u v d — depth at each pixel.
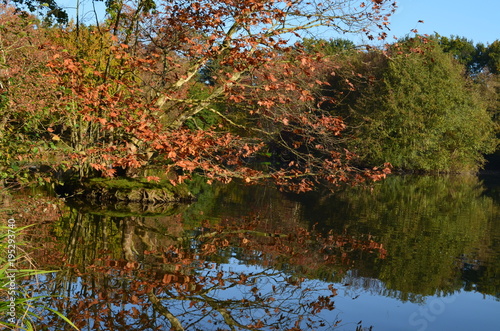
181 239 9.88
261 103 9.10
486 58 60.59
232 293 6.61
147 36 13.24
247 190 20.86
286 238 10.41
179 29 11.11
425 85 35.66
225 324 5.52
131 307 5.84
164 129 9.80
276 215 13.82
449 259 8.95
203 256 8.52
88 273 7.02
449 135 39.22
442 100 36.38
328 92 36.69
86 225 10.66
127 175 16.02
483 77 47.91
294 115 10.53
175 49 11.88
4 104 8.96
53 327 5.05
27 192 14.56
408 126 35.97
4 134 9.53
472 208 17.16
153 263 7.85
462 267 8.38
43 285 6.33
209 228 11.27
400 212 15.46
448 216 14.84
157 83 12.42
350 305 6.30
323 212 14.81
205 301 6.24
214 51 10.04
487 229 12.55
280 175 11.25
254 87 9.95
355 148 34.06
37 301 5.72
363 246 9.87
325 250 9.36
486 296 6.81
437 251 9.62
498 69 54.56
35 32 11.38
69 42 16.52
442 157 37.59
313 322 5.65
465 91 39.03
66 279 6.66
